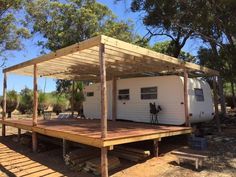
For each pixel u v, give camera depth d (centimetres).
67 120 1372
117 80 1479
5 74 1341
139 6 1563
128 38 2502
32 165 811
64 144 868
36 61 1022
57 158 884
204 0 1353
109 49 811
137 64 1120
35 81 1042
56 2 2481
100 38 701
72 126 1028
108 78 1538
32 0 2244
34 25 2505
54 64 1148
